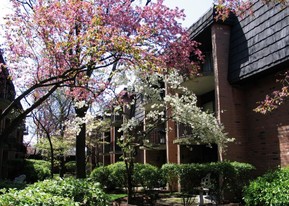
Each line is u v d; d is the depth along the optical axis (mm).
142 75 10492
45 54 7219
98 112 11375
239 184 10172
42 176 21312
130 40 5785
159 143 18250
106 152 32562
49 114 24469
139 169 13891
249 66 10555
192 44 8953
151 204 11242
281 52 9156
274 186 6625
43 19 6438
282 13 9375
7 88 15828
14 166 22047
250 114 11266
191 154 15359
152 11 7578
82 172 11367
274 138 10078
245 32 11117
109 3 7129
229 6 6395
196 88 14508
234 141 11250
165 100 11680
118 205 10859
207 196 11516
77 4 6387
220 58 11758
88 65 5883
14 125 5895
